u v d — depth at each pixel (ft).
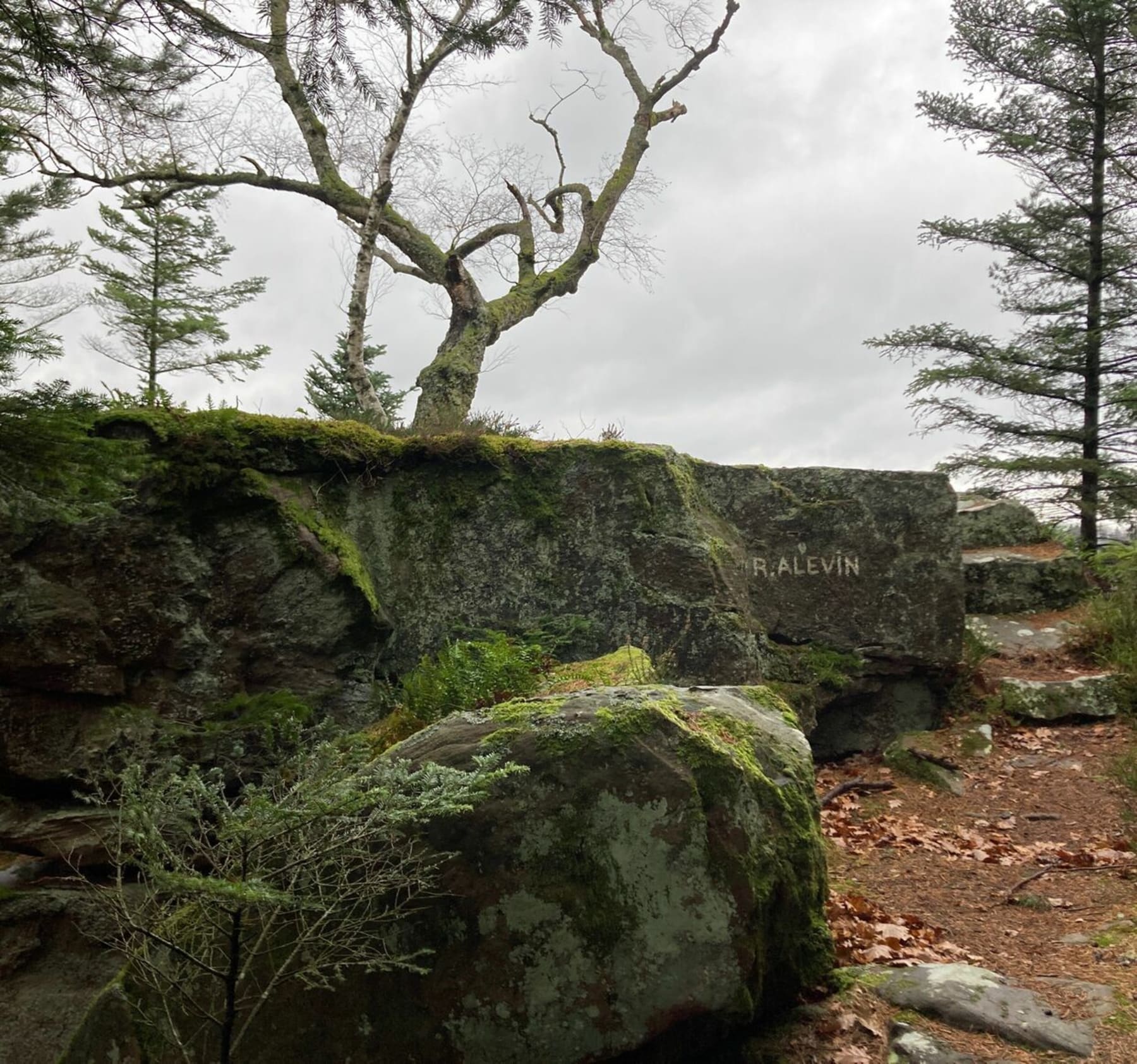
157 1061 11.06
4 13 13.38
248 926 10.28
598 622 23.98
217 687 20.76
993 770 26.02
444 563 23.63
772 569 28.96
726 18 44.47
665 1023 11.03
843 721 28.71
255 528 21.34
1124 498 40.14
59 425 13.99
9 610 19.48
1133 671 27.86
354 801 9.32
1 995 18.07
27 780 19.47
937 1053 11.29
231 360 61.11
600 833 11.41
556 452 24.76
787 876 12.07
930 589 28.91
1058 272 41.83
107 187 35.55
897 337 42.88
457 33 16.80
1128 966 13.99
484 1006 11.02
